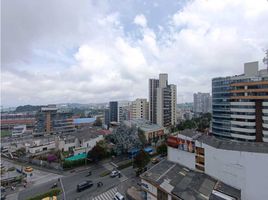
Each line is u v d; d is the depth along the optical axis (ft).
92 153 231.91
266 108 231.71
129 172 208.03
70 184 178.09
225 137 277.23
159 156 270.05
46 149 280.92
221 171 132.98
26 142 304.30
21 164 245.45
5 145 323.98
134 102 549.13
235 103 261.24
